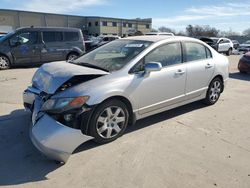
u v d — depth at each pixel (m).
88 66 4.28
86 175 3.18
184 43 5.00
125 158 3.56
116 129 4.00
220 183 3.08
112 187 2.97
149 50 4.34
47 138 3.23
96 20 71.00
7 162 3.42
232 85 8.41
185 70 4.88
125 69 4.04
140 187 2.98
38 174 3.19
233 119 5.11
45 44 11.99
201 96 5.50
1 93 6.64
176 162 3.49
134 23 78.12
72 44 12.83
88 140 3.66
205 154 3.72
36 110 3.68
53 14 66.38
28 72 10.30
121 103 3.95
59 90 3.61
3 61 11.09
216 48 22.36
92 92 3.59
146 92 4.24
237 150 3.87
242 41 49.09
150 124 4.71
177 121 4.90
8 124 4.58
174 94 4.77
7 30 59.62
